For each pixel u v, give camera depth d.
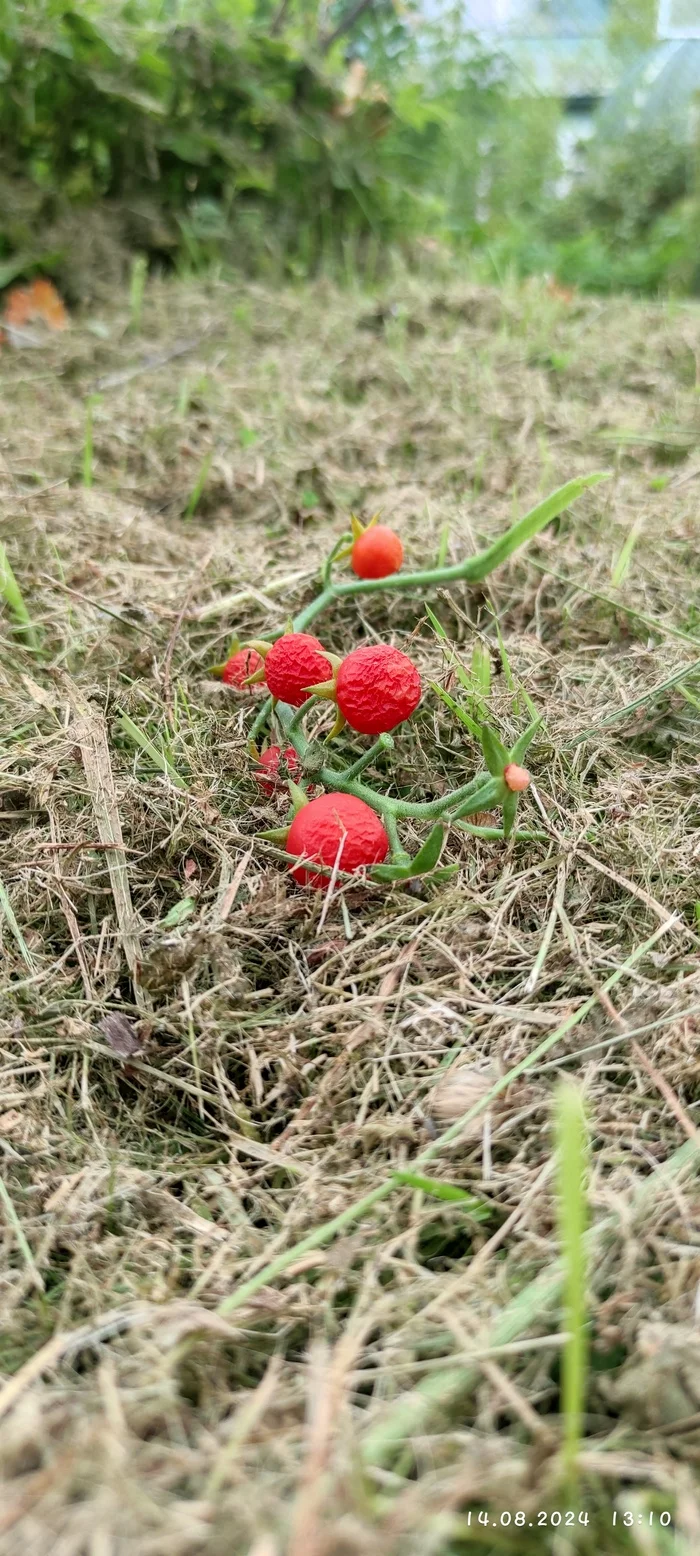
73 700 0.20
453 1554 0.09
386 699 0.16
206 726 0.20
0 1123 0.13
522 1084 0.14
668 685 0.20
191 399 0.35
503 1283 0.11
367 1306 0.11
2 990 0.15
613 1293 0.11
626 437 0.32
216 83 0.46
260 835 0.17
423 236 0.55
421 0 0.64
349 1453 0.09
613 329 0.43
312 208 0.51
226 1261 0.12
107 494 0.29
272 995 0.15
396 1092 0.14
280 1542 0.08
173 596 0.24
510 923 0.17
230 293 0.44
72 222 0.45
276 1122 0.14
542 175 0.89
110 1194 0.13
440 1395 0.10
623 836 0.18
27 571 0.26
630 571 0.25
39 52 0.43
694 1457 0.09
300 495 0.29
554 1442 0.09
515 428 0.33
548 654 0.23
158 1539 0.08
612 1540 0.09
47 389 0.36
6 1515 0.08
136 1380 0.10
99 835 0.17
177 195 0.49
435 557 0.25
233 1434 0.09
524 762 0.20
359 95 0.51
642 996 0.15
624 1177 0.12
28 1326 0.11
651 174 0.84
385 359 0.38
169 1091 0.14
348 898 0.16
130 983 0.16
